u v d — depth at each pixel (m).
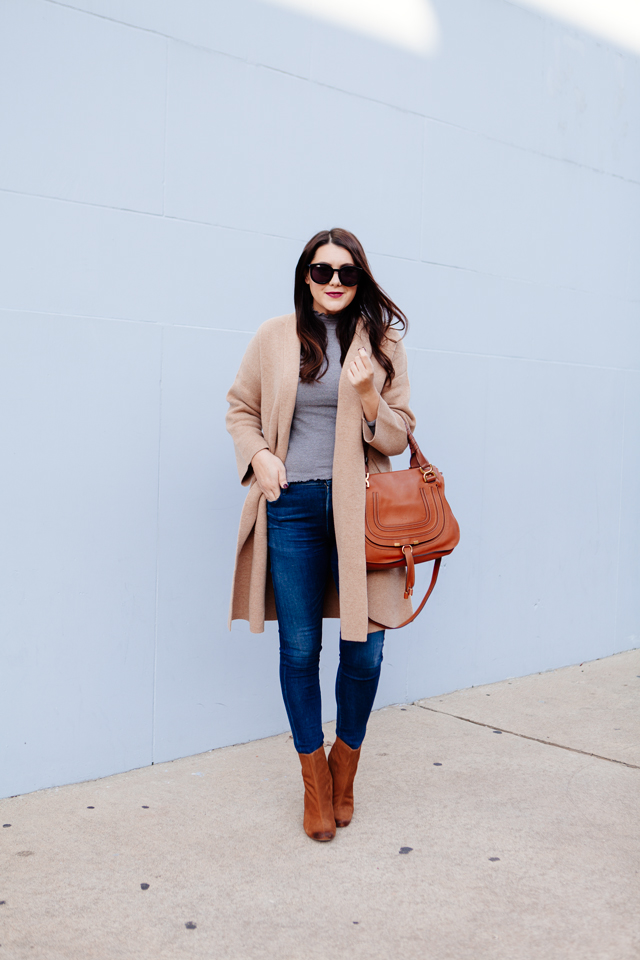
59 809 2.53
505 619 3.96
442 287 3.60
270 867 2.21
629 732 3.27
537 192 3.96
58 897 2.04
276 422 2.37
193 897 2.05
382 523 2.32
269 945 1.87
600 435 4.34
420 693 3.65
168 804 2.58
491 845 2.34
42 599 2.63
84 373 2.67
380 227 3.38
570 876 2.17
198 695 3.00
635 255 4.46
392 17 3.36
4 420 2.53
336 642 3.36
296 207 3.13
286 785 2.74
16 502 2.56
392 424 2.33
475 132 3.69
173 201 2.82
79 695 2.72
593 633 4.39
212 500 2.99
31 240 2.54
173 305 2.85
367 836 2.38
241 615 2.52
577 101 4.10
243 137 2.97
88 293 2.66
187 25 2.81
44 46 2.52
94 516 2.72
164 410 2.85
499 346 3.84
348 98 3.25
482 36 3.68
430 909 2.01
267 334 2.43
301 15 3.09
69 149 2.60
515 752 3.04
